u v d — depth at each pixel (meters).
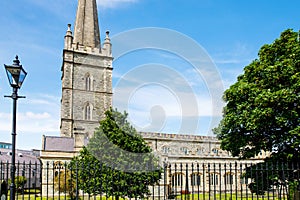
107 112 18.78
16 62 11.15
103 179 16.27
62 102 60.00
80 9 68.81
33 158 61.16
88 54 63.56
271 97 17.67
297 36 20.14
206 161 50.66
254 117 18.38
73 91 61.03
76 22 68.31
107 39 65.88
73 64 62.44
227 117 20.70
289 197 14.61
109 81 64.00
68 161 45.53
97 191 16.41
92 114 61.16
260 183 18.45
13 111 10.83
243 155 20.78
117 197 15.95
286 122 17.75
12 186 10.28
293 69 18.09
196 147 55.47
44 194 35.75
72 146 50.28
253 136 19.73
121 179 16.39
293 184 15.00
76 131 49.94
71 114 59.53
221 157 51.84
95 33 68.19
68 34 63.50
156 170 17.52
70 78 61.50
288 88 17.86
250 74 21.08
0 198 10.93
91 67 63.53
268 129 19.11
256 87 19.62
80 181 16.80
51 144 49.06
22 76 11.13
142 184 16.84
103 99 62.56
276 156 18.36
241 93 20.03
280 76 18.45
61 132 58.19
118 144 17.66
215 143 55.81
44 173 41.81
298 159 18.12
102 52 64.62
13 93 10.89
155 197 28.05
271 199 21.86
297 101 17.56
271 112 17.73
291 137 17.81
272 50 20.39
